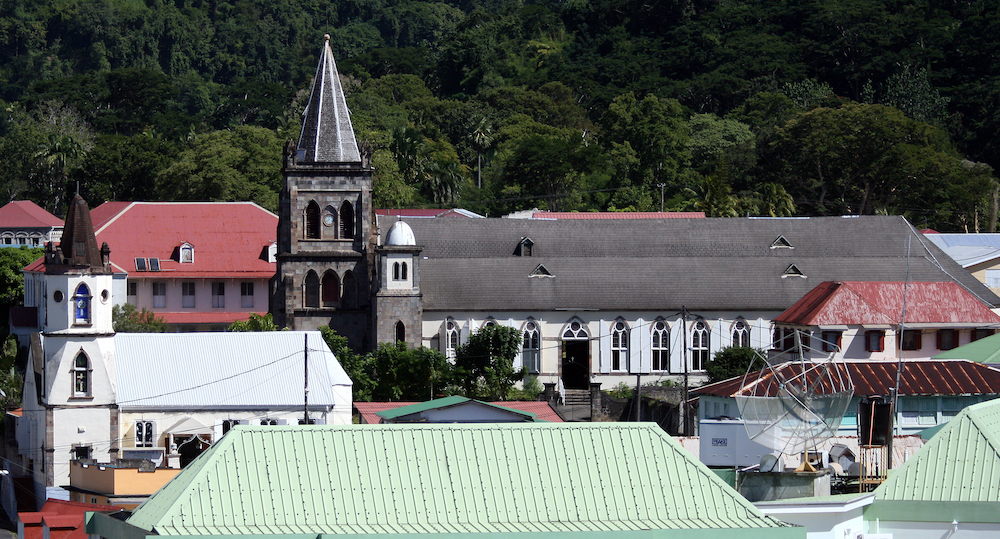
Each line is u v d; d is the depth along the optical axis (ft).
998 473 469.16
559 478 412.98
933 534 464.65
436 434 416.05
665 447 424.87
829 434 485.97
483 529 393.50
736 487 469.16
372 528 389.60
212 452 405.18
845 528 451.53
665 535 396.57
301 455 402.93
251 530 382.42
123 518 407.23
